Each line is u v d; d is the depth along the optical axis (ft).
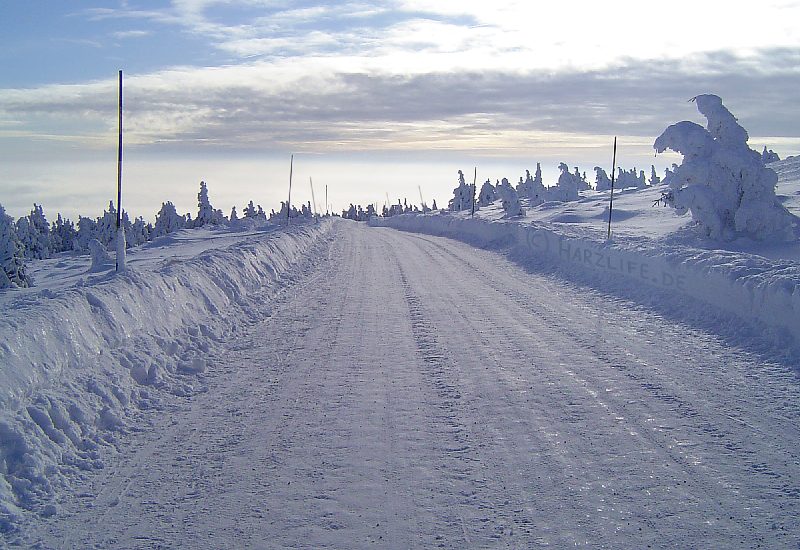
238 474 20.31
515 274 69.97
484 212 193.57
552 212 148.87
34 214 215.92
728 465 19.97
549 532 16.43
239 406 26.96
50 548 16.07
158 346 33.17
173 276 42.60
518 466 20.45
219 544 16.20
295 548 15.96
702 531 16.22
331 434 23.58
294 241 93.56
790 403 25.02
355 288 60.75
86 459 21.43
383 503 18.24
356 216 460.96
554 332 39.91
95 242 89.40
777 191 116.98
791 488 18.34
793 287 33.22
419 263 82.69
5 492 18.42
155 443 23.04
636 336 37.83
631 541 15.87
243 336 40.60
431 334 40.34
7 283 73.05
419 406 26.53
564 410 25.49
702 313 40.09
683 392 27.04
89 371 26.73
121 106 41.45
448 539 16.24
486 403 26.66
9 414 21.09
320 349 36.83
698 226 75.05
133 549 16.02
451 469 20.39
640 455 20.95
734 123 73.31
